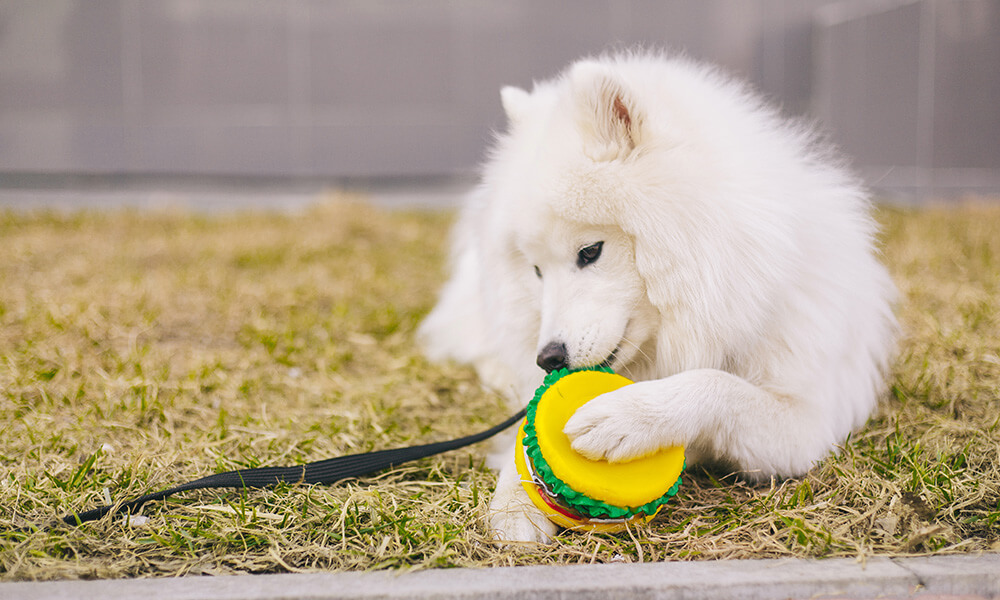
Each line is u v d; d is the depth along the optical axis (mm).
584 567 1930
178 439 2949
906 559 1975
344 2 12250
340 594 1794
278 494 2422
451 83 12539
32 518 2275
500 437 3131
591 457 2096
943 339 3809
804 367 2492
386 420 3252
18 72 11758
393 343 4477
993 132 11406
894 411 3057
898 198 11844
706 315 2326
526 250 2570
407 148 12609
